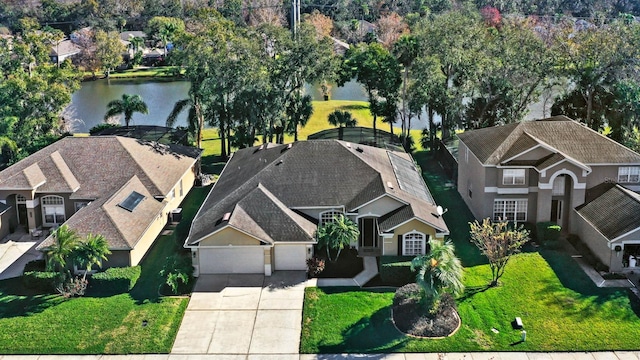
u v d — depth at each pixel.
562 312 32.47
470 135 48.38
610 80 55.03
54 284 34.66
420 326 30.92
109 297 34.50
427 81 57.34
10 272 37.78
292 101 59.12
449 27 59.12
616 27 57.28
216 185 45.88
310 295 34.34
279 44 57.94
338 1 147.75
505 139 43.50
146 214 40.50
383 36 126.06
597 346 29.58
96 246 34.53
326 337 30.59
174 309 33.16
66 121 69.75
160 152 49.78
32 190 42.62
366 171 41.75
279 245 36.94
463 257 39.03
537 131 44.44
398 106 71.31
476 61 57.06
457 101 58.94
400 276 35.44
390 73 61.50
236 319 32.25
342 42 126.19
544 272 36.75
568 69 56.09
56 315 32.59
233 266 36.88
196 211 47.16
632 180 42.41
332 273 36.81
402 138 63.59
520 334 30.62
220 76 55.16
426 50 59.97
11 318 32.34
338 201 39.69
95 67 116.44
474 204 45.31
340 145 43.84
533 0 142.00
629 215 36.34
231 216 36.72
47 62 75.88
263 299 34.09
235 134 58.62
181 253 39.62
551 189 40.66
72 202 43.94
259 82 54.94
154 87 108.06
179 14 147.50
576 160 41.47
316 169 41.91
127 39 135.88
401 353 29.28
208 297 34.34
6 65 67.00
